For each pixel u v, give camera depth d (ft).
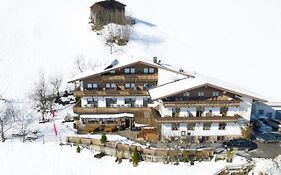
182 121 164.45
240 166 147.54
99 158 159.94
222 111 169.89
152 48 290.76
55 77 238.27
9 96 216.54
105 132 180.34
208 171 147.84
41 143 168.66
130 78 186.91
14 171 151.64
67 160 158.10
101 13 312.29
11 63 256.11
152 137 169.68
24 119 193.57
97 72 187.73
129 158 159.43
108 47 282.56
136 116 186.19
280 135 174.09
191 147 164.14
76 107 186.29
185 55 285.84
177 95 167.53
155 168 151.53
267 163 146.10
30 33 299.79
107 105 191.31
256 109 201.57
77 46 285.23
